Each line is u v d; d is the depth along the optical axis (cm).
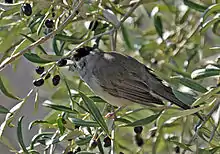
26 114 1346
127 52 1271
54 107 941
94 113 889
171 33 1276
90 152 912
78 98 1068
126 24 1266
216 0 1085
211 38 1330
